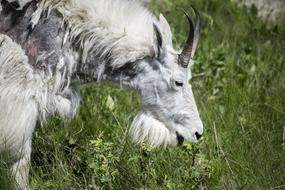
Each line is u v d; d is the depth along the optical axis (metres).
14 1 17.89
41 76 18.00
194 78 23.94
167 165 19.34
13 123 17.91
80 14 18.19
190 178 18.94
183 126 19.42
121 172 18.86
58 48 18.12
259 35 27.56
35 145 19.56
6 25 17.88
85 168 19.19
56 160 18.78
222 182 19.09
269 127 21.44
